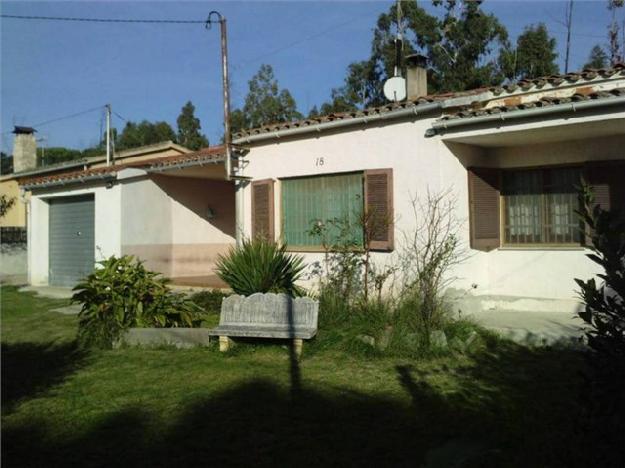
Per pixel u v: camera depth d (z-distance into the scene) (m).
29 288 16.38
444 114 8.73
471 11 27.42
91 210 15.49
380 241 9.31
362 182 9.92
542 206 9.33
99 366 7.12
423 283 7.99
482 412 5.18
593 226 3.12
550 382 6.01
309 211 10.63
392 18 28.41
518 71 26.78
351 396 5.73
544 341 7.42
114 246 13.89
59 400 5.79
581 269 8.82
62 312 11.86
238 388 6.07
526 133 8.20
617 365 2.95
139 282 8.67
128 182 13.91
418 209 8.98
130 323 8.32
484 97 8.74
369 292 8.91
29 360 7.52
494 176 9.56
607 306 3.02
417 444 4.50
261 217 11.12
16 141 26.98
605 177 8.41
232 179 11.39
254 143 11.31
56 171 23.33
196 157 12.51
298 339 7.42
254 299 8.01
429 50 28.06
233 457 4.35
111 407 5.56
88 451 4.52
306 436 4.72
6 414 5.40
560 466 3.68
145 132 50.19
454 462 4.12
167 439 4.73
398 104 9.20
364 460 4.23
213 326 9.18
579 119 7.41
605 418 2.99
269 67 37.12
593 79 8.30
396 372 6.54
